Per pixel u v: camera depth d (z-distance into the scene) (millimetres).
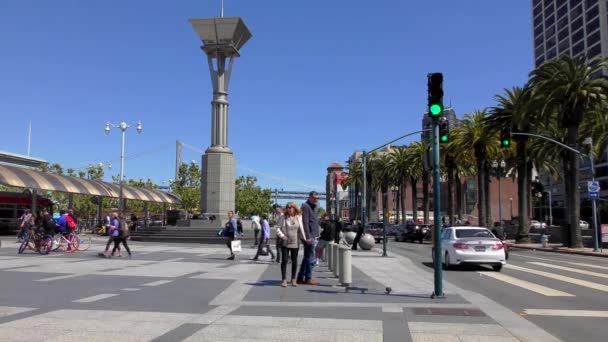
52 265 16891
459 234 19234
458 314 8898
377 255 24984
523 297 11602
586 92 32000
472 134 47781
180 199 72062
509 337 7219
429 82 11000
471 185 114312
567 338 7496
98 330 7359
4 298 10141
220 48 38406
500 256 18016
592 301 11016
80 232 47562
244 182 95750
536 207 117875
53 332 7199
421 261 22781
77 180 48781
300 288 12156
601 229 31719
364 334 7293
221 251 26062
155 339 6906
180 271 15680
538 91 33250
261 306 9602
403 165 71938
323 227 19031
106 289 11492
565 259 25125
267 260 20562
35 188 41250
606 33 105312
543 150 44906
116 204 78000
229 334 7223
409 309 9344
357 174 84938
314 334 7262
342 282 11805
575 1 115188
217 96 38719
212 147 38625
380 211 128500
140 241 36281
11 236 41500
